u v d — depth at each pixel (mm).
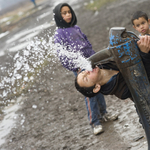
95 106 4570
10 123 6414
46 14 24281
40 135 5352
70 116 5738
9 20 36844
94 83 3021
